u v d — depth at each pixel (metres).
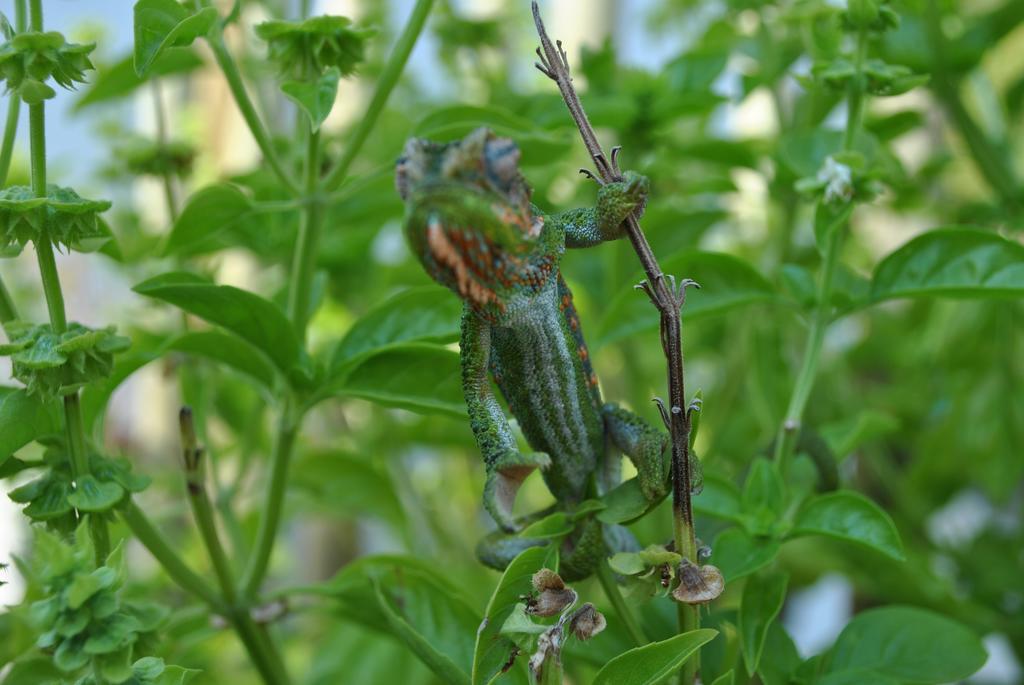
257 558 0.52
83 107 0.56
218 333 0.50
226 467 0.69
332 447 0.63
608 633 0.49
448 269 0.43
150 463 0.72
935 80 0.58
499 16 0.64
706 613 0.49
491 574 0.61
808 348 0.51
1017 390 0.62
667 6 0.76
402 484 0.61
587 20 0.72
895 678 0.49
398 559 0.51
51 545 0.44
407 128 0.61
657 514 0.55
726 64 0.58
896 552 0.48
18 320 0.48
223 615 0.51
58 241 0.47
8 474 0.48
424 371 0.50
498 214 0.43
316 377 0.50
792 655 0.49
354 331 0.51
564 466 0.46
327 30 0.49
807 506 0.49
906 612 0.50
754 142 0.61
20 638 0.49
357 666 0.57
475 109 0.52
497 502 0.44
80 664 0.44
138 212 0.66
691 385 0.69
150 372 0.73
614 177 0.45
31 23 0.47
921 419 0.67
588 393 0.46
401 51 0.51
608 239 0.45
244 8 0.59
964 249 0.51
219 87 0.71
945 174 0.67
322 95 0.48
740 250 0.72
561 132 0.57
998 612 0.60
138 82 0.56
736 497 0.50
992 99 0.63
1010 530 0.66
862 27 0.51
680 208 0.58
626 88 0.58
